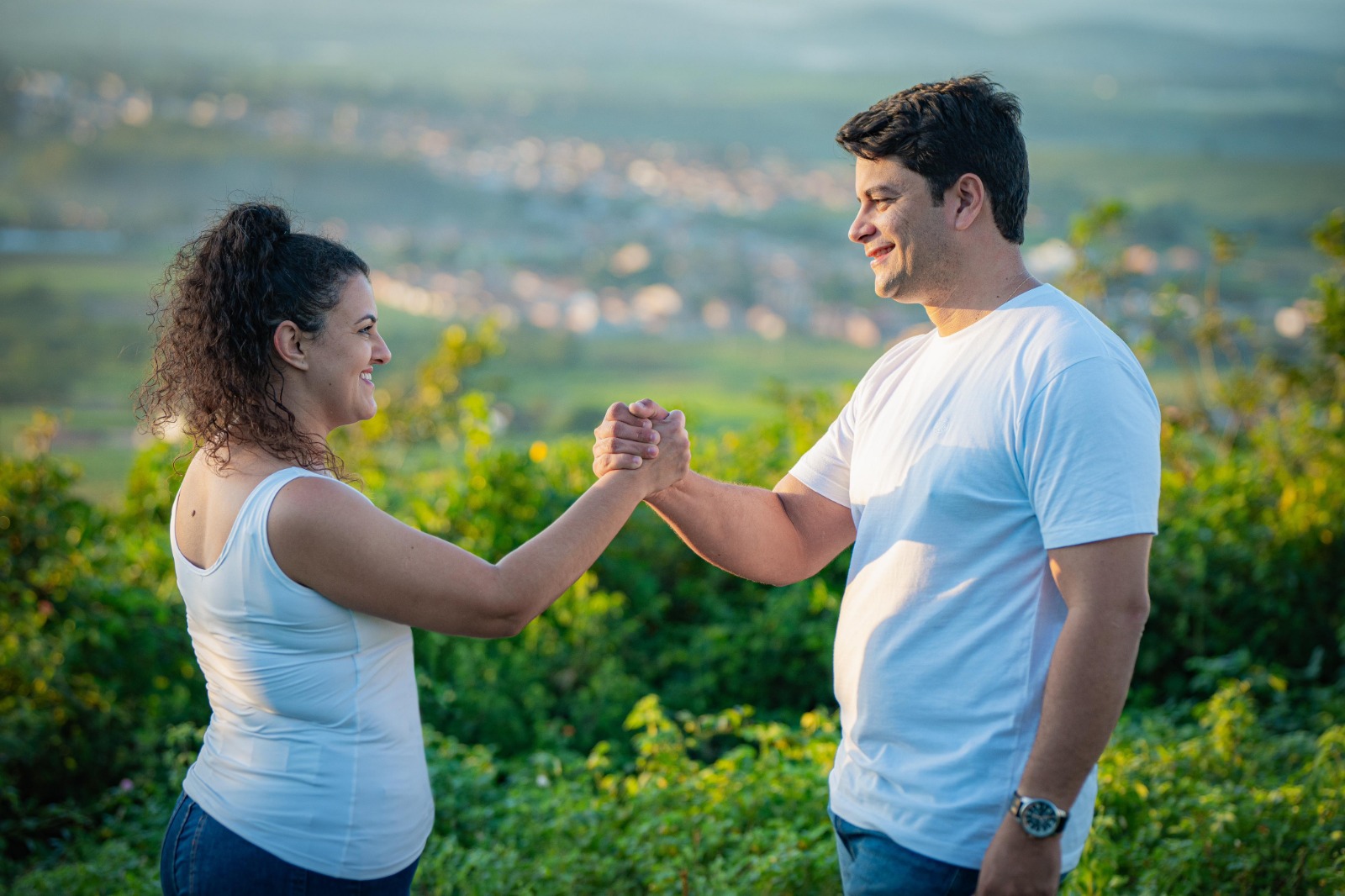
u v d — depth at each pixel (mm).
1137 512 1663
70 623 4488
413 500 5660
